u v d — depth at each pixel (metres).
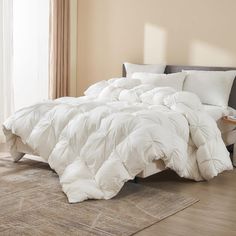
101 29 6.82
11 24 5.88
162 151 3.70
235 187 4.11
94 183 3.65
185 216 3.30
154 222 3.14
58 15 6.62
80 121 4.05
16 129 4.49
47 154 4.23
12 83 5.98
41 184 3.98
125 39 6.60
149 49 6.38
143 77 5.72
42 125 4.31
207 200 3.70
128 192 3.81
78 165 3.79
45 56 6.68
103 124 3.91
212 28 5.82
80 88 7.16
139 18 6.43
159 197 3.70
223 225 3.14
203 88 5.44
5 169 4.50
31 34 6.48
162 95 4.81
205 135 4.27
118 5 6.61
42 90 6.71
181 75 5.61
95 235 2.87
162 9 6.21
